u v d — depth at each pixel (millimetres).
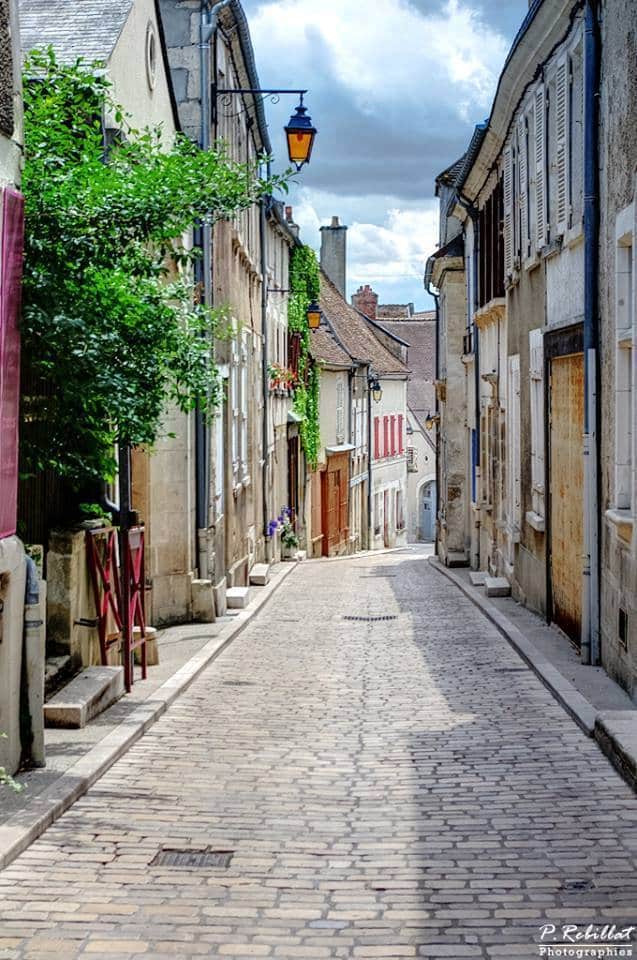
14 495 7590
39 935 5336
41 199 8594
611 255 10875
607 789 7676
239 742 9336
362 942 5234
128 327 9305
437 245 33281
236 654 14438
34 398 9305
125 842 6699
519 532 17734
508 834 6789
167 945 5219
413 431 65000
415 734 9516
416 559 35344
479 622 16812
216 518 17859
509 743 9055
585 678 11133
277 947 5188
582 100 12602
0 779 6922
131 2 12797
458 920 5480
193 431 16656
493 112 18203
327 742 9336
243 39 20016
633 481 9820
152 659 12797
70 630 10211
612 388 10953
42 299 8664
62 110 9242
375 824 7062
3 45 7230
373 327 56562
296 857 6449
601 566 11594
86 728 9297
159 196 8828
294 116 15500
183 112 16812
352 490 44500
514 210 17844
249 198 9336
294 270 34125
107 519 11016
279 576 25641
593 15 11367
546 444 14742
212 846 6645
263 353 26531
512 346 18297
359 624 17594
